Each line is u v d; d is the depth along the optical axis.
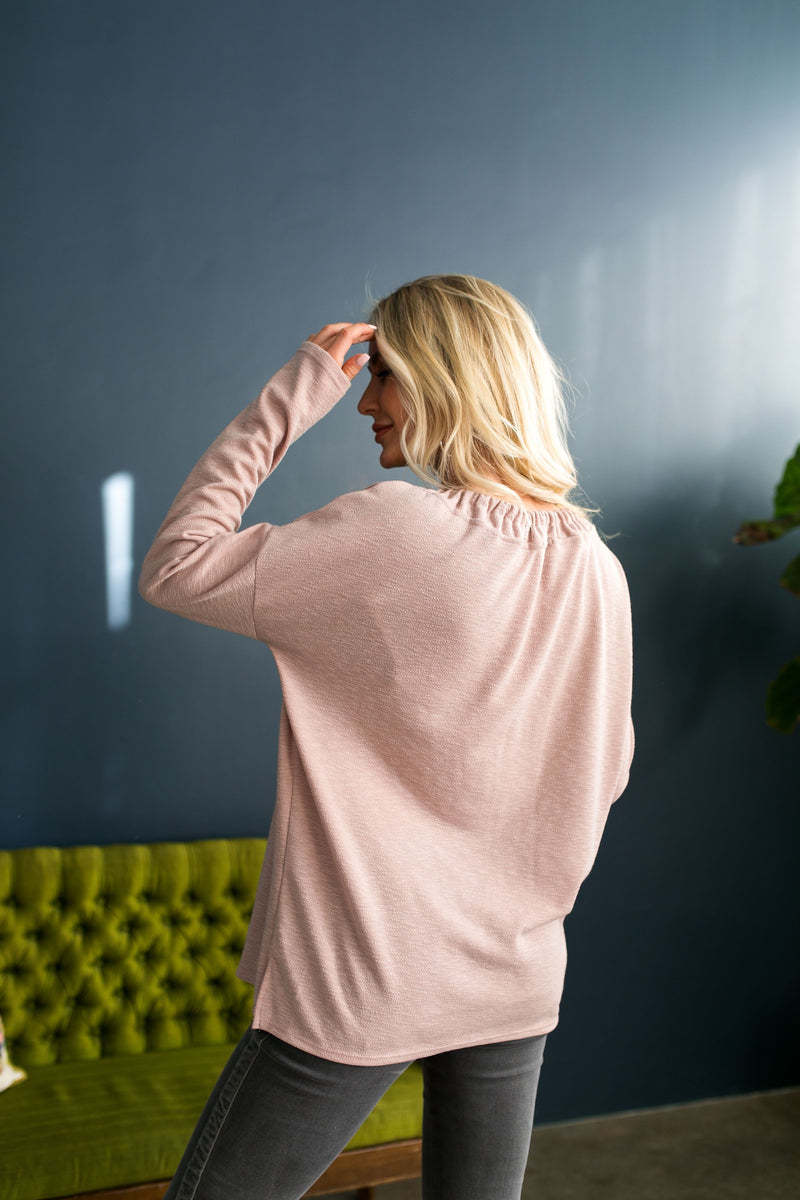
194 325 2.57
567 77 2.85
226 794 2.62
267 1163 1.01
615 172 2.90
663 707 2.95
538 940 1.08
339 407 2.69
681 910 2.96
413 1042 1.00
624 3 2.90
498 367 1.08
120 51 2.50
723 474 3.01
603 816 1.12
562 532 1.08
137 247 2.53
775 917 3.06
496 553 1.00
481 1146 1.10
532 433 1.08
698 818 2.98
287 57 2.62
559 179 2.85
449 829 1.02
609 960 2.89
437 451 1.09
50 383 2.47
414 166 2.72
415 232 2.73
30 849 2.39
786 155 3.08
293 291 2.64
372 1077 1.00
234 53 2.58
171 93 2.54
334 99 2.66
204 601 1.00
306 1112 1.00
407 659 0.97
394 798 1.00
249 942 1.07
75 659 2.51
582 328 2.87
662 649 2.95
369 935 0.96
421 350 1.08
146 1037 2.34
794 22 3.07
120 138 2.51
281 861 1.01
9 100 2.43
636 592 2.92
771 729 3.06
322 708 1.02
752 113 3.04
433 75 2.74
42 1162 1.82
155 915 2.40
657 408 2.94
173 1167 1.88
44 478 2.47
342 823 0.98
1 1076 2.08
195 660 2.60
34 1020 2.27
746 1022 3.03
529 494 1.09
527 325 1.12
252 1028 1.01
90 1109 1.98
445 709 0.98
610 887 2.89
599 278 2.88
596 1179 2.49
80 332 2.49
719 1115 2.88
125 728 2.54
